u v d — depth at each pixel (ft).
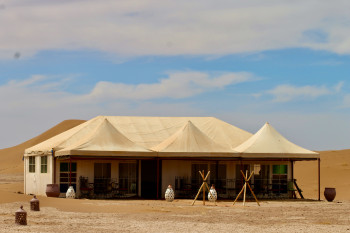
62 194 116.06
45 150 120.78
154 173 120.98
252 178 123.44
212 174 122.62
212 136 132.26
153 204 95.20
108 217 73.26
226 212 83.87
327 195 116.16
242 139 132.67
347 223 70.59
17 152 412.36
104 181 118.21
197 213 81.15
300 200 118.01
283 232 61.11
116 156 109.81
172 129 135.95
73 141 122.42
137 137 129.80
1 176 270.46
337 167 217.77
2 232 56.34
